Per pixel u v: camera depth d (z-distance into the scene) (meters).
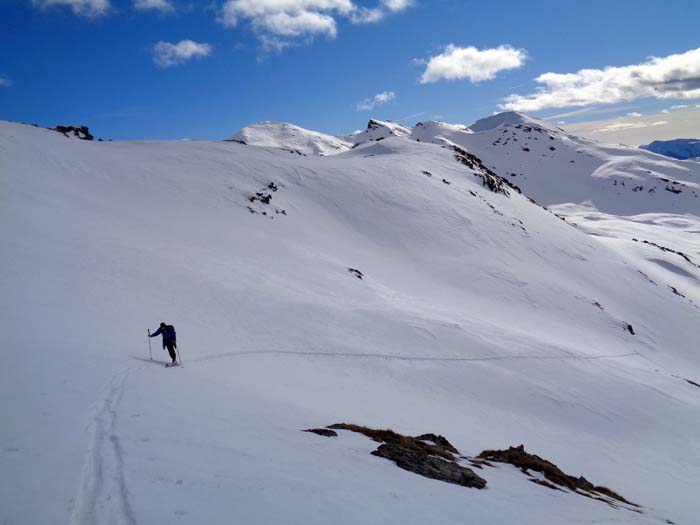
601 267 98.62
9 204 41.34
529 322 65.00
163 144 104.44
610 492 19.16
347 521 7.43
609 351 62.19
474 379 34.28
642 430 33.78
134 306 28.95
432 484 11.41
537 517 11.02
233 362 24.64
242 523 6.45
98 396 12.29
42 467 7.38
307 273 52.34
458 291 70.56
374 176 99.19
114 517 6.14
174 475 7.77
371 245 79.56
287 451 10.98
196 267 41.59
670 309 92.12
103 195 59.38
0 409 9.84
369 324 39.09
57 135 78.19
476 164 144.38
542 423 30.69
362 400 24.50
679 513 19.47
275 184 87.38
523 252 90.81
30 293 25.11
